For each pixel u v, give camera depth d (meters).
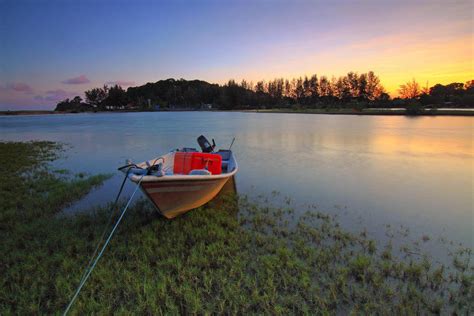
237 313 4.05
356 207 7.98
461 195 8.88
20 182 10.23
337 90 105.38
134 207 7.76
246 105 121.50
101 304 4.12
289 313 4.03
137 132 30.25
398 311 4.05
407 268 4.94
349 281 4.69
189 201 6.70
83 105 152.00
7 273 4.81
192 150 10.41
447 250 5.70
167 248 5.60
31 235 6.19
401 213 7.54
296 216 7.35
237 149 17.50
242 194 9.08
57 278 4.62
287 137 23.08
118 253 5.43
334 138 21.92
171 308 4.04
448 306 4.17
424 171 11.79
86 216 7.09
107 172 12.17
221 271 4.90
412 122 36.50
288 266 5.00
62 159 15.33
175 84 173.50
